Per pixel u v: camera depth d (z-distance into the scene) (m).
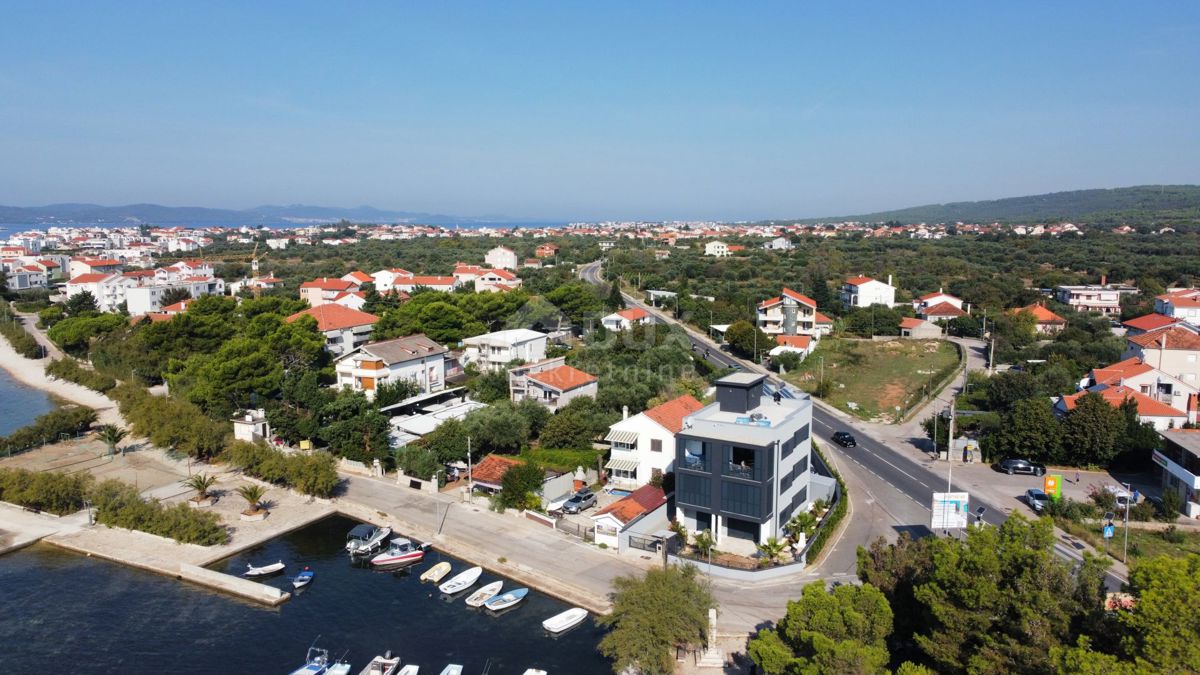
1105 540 59.34
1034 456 77.94
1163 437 71.62
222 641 49.31
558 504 67.19
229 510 70.31
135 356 122.62
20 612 52.75
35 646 48.47
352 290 165.25
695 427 59.66
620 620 44.66
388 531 64.50
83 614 52.59
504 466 73.50
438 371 105.31
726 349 142.00
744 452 56.78
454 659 46.94
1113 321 150.12
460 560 60.19
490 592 53.84
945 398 105.56
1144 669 28.28
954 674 35.31
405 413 93.19
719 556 57.25
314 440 86.56
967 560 36.03
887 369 124.81
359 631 50.34
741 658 44.81
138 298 175.88
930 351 135.88
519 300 145.00
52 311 169.38
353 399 85.94
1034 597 33.91
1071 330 134.88
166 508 67.12
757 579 53.69
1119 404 80.81
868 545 59.56
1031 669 32.19
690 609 43.53
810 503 67.50
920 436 90.44
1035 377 100.56
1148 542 58.72
